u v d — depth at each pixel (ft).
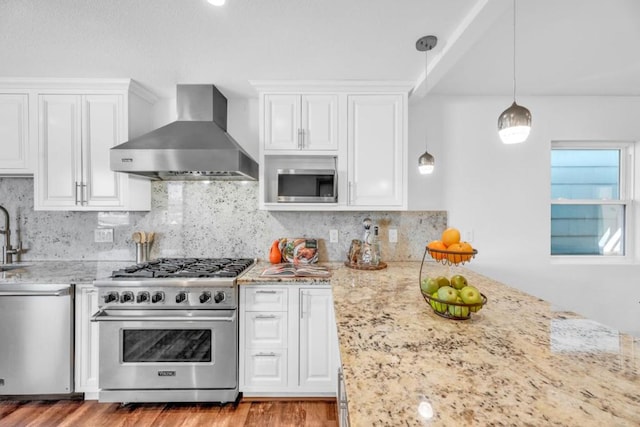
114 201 7.05
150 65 6.34
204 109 7.21
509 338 3.07
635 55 6.15
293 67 6.43
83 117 6.94
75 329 6.18
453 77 7.11
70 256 7.99
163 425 5.66
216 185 8.13
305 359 6.32
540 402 2.03
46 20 4.89
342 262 8.08
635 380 2.30
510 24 5.08
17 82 6.79
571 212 8.64
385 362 2.57
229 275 6.19
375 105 7.18
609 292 8.20
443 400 2.05
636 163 8.44
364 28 5.09
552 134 8.20
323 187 7.13
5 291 5.96
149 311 5.95
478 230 8.21
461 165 8.21
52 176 6.91
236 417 5.89
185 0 4.45
